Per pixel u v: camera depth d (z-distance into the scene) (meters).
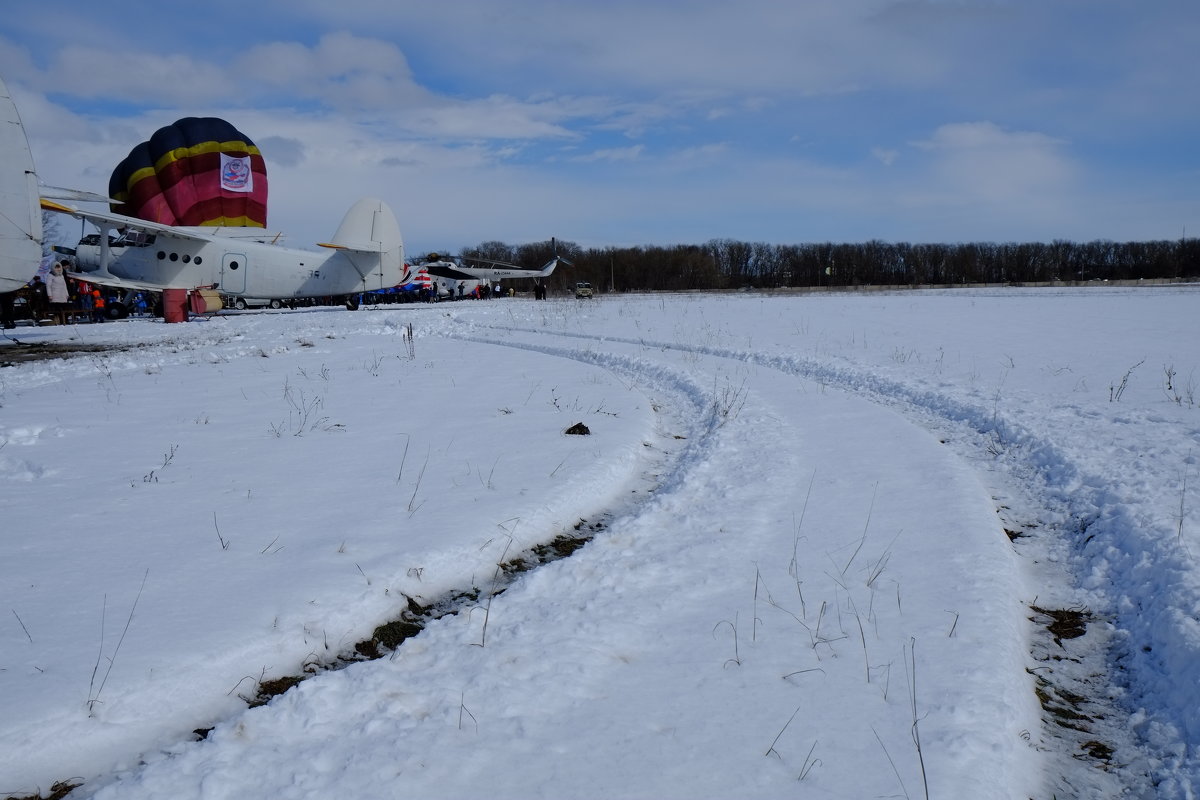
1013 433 7.51
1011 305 26.97
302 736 2.78
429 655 3.39
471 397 9.79
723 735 2.78
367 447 7.09
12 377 12.46
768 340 16.38
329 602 3.79
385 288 31.47
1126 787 2.73
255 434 7.70
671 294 53.59
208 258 29.14
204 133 34.66
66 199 23.73
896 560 4.39
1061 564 4.71
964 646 3.39
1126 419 7.70
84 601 3.75
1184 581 3.82
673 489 6.00
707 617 3.74
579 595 4.01
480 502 5.39
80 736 2.77
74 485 5.86
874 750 2.68
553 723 2.86
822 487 5.83
